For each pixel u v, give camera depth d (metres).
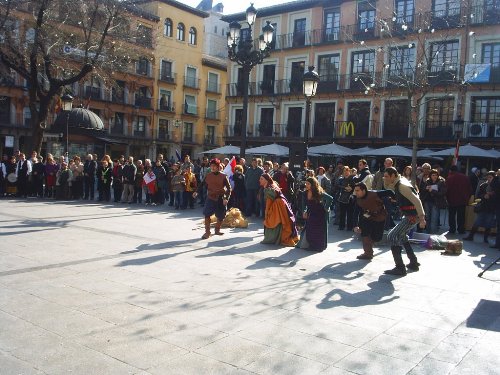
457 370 3.90
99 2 21.02
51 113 37.00
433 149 28.19
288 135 35.19
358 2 31.95
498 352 4.32
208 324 4.76
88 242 8.82
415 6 29.08
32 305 5.09
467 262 8.52
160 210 15.54
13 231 9.73
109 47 23.45
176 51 47.06
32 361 3.76
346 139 31.55
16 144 36.53
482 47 26.81
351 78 31.97
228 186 10.09
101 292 5.66
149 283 6.14
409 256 7.69
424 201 12.45
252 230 11.50
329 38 33.50
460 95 27.11
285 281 6.59
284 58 35.69
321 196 9.03
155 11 44.50
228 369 3.76
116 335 4.37
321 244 9.01
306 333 4.63
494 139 26.12
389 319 5.16
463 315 5.38
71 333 4.37
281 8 35.47
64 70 24.77
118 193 17.88
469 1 25.09
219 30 61.06
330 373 3.76
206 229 9.88
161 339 4.32
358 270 7.50
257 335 4.52
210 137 51.62
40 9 20.31
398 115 29.86
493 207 11.05
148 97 45.09
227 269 7.14
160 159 17.73
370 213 8.09
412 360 4.08
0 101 35.91
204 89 50.47
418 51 28.14
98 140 24.47
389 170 7.45
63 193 17.83
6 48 21.08
